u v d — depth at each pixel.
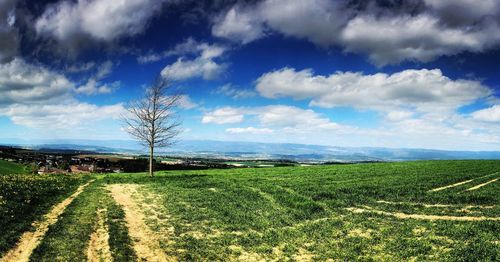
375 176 51.34
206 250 19.38
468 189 38.47
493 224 22.69
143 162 109.69
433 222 24.19
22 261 16.25
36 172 73.50
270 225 24.98
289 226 24.89
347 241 20.66
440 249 18.55
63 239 19.69
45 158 118.88
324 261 17.75
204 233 22.84
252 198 35.25
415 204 31.20
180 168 104.19
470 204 31.17
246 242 20.94
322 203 32.03
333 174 56.56
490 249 17.86
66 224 23.03
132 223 24.83
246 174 61.59
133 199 35.03
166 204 32.09
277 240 21.27
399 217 26.47
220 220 26.14
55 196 34.62
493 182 43.72
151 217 27.00
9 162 82.56
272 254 18.92
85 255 17.52
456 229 21.72
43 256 17.00
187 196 36.56
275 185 43.78
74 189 42.56
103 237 20.70
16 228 20.77
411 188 38.69
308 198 33.88
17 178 46.53
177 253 18.77
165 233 22.53
